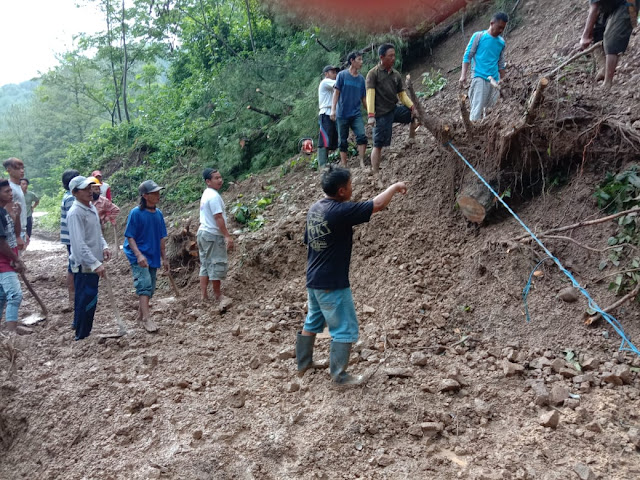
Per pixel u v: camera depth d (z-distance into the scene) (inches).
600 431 125.0
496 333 169.6
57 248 461.1
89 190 194.9
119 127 665.6
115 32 880.3
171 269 280.2
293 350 177.5
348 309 149.3
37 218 722.8
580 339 157.2
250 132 429.1
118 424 150.2
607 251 171.2
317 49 425.7
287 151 390.3
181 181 459.2
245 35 613.9
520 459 120.4
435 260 205.3
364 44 394.6
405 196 234.4
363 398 146.6
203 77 593.9
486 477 115.4
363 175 259.8
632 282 159.8
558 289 171.5
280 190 321.1
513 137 187.8
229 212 315.6
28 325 229.0
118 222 452.8
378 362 163.8
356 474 123.0
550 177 198.8
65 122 1549.0
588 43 216.4
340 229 142.2
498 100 200.8
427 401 143.8
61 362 191.2
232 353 184.4
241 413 150.4
